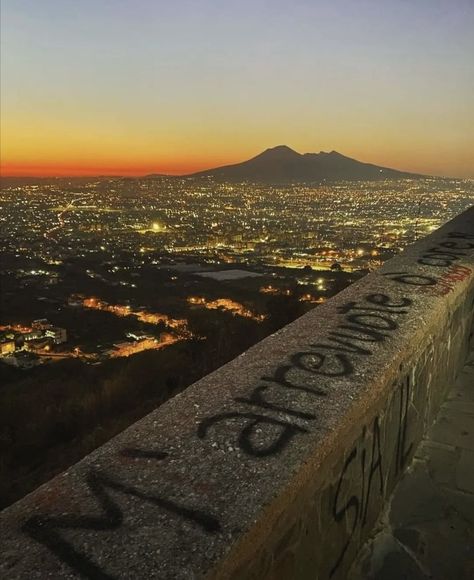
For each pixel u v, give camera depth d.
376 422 2.05
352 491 1.91
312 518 1.58
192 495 1.27
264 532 1.25
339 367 1.96
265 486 1.30
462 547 2.20
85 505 1.23
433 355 2.87
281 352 2.10
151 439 1.50
